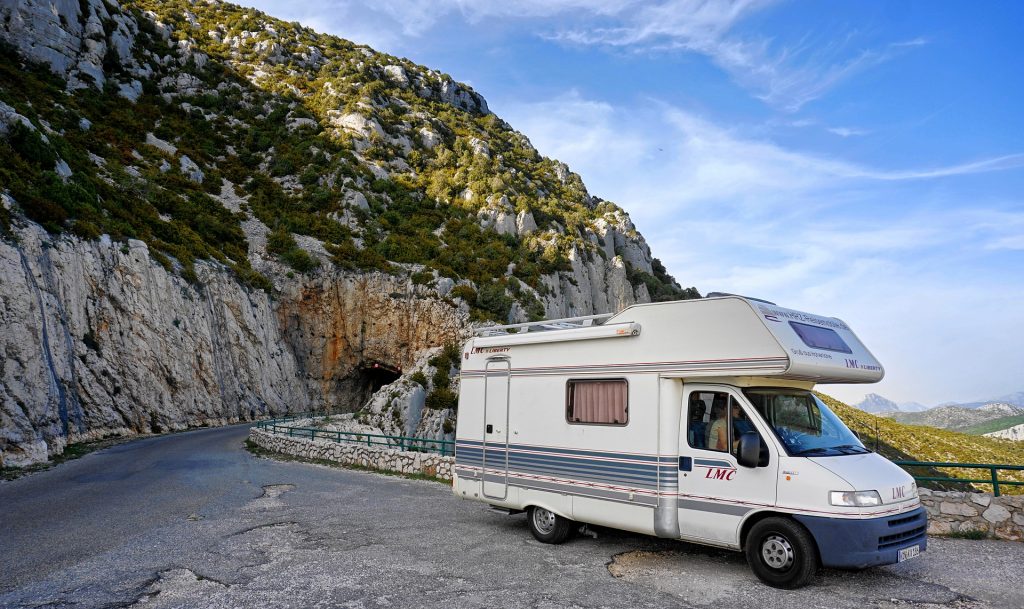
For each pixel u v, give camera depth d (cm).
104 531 965
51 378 2573
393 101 12044
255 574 718
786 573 660
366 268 6412
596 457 837
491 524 1019
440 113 12962
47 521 1060
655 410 784
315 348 6159
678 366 770
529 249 8831
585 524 909
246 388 4872
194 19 12812
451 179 10056
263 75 11156
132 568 747
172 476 1652
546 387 921
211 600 629
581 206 11900
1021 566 737
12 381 2341
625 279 9812
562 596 641
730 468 714
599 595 645
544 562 780
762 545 688
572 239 9375
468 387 1045
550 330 937
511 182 10612
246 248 6247
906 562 762
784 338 701
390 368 6281
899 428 6525
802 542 648
